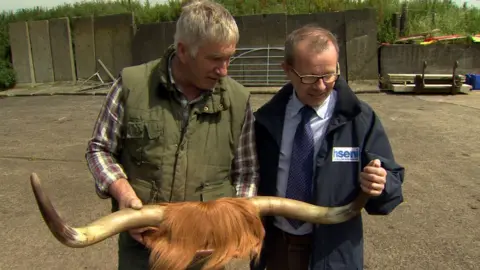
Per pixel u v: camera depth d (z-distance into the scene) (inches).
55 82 735.7
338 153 92.3
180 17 81.1
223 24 77.7
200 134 89.1
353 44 610.2
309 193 95.6
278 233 102.1
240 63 636.7
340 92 92.7
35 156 300.5
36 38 731.4
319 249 93.5
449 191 220.4
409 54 603.8
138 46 684.1
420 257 160.7
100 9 770.2
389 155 93.0
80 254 169.5
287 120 98.2
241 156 96.9
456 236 175.3
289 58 88.3
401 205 205.0
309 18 617.6
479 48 593.0
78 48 719.7
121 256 94.6
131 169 89.9
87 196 225.3
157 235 79.9
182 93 87.4
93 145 88.9
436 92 540.1
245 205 83.4
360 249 95.4
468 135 327.3
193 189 89.5
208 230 78.2
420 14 668.7
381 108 443.5
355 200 83.8
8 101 598.5
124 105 88.7
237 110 92.2
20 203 218.8
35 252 171.2
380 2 661.9
